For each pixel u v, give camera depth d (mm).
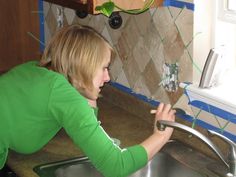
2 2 2555
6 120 1606
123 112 2180
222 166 1676
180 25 1830
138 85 2125
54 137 1932
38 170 1671
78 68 1507
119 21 2121
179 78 1896
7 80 1634
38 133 1632
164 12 1893
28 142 1661
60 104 1488
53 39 1573
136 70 2119
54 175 1649
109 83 2309
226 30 1805
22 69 1641
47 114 1553
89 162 1751
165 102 1990
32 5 2660
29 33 2686
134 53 2109
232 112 1669
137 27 2057
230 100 1666
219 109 1729
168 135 1532
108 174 1444
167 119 1550
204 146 1815
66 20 2518
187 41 1815
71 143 1885
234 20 1712
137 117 2123
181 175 1743
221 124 1744
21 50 2684
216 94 1724
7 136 1626
